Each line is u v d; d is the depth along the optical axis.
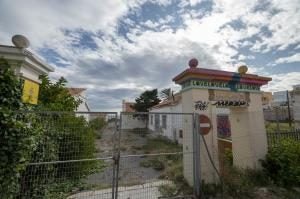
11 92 3.57
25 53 4.75
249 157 5.70
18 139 3.29
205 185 4.79
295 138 7.20
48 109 5.52
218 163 5.13
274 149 5.73
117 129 4.17
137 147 6.83
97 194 4.38
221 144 7.18
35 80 5.66
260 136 5.89
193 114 4.74
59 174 4.49
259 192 4.67
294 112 15.41
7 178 3.18
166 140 7.84
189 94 5.30
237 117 6.17
